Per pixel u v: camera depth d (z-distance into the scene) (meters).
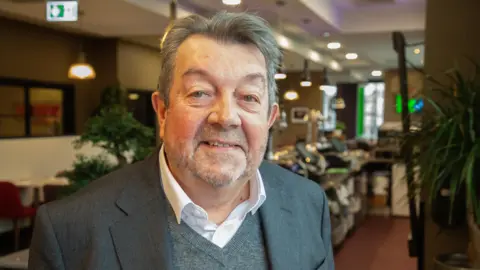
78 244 0.96
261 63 1.01
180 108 0.97
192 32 0.99
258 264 1.06
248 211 1.10
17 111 6.75
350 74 14.00
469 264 2.97
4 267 2.58
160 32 7.29
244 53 0.98
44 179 6.00
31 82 6.92
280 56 1.10
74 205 1.00
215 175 0.96
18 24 6.62
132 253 0.96
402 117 3.31
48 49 7.26
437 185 2.69
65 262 0.95
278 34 7.05
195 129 0.96
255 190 1.09
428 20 3.41
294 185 1.25
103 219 0.98
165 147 1.03
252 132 0.99
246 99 0.99
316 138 7.91
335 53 10.40
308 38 8.02
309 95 14.34
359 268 4.97
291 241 1.12
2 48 6.38
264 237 1.09
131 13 5.64
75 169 2.51
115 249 0.96
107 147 2.57
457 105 2.89
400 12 6.81
